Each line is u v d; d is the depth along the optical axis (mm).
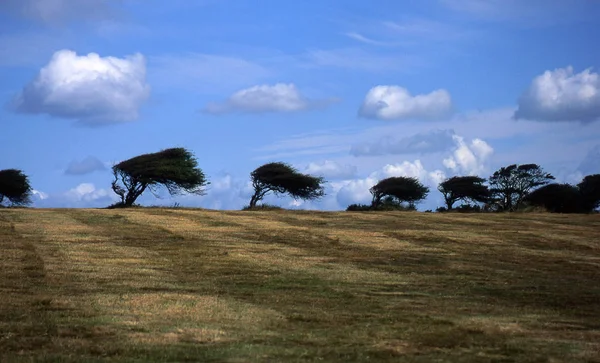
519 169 69562
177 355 10086
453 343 11352
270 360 9914
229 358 10000
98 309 13859
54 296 15422
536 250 28547
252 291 17156
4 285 16797
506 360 10273
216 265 22250
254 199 60281
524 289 18344
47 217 37938
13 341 10828
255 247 27641
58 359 9672
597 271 22766
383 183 68312
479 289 18250
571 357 10516
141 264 21984
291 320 13242
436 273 21531
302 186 60625
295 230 34625
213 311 13969
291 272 21000
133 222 36500
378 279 19875
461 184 68625
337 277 20078
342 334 11953
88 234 30297
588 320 13898
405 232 34250
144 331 11867
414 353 10641
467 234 33969
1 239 27328
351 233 33469
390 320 13461
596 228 38188
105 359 9805
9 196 59812
